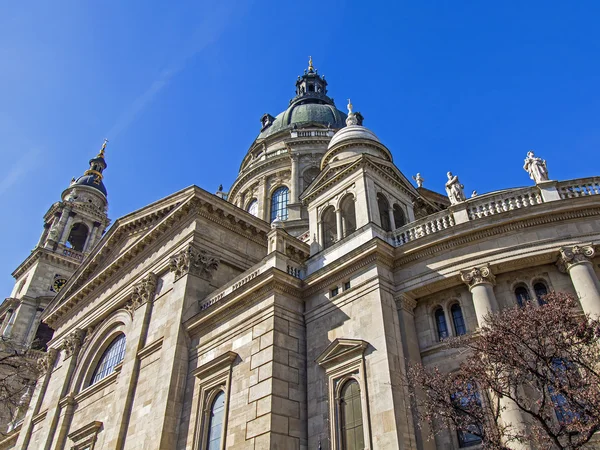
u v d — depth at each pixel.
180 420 23.09
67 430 31.98
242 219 30.73
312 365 20.81
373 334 18.84
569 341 12.24
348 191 24.89
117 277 34.97
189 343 25.33
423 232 21.02
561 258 17.70
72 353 35.69
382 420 16.89
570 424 11.27
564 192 19.19
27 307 57.50
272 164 49.41
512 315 13.23
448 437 16.69
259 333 21.61
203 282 27.48
